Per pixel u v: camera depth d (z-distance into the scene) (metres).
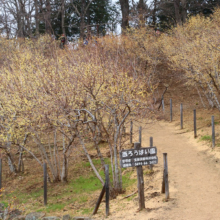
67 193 11.44
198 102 22.22
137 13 28.39
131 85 10.84
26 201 11.20
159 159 12.51
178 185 9.52
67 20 39.88
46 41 22.98
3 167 15.84
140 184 8.13
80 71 11.12
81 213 9.08
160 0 32.75
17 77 12.25
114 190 10.02
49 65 13.23
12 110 11.70
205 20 22.75
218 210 7.49
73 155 15.64
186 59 16.47
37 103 10.53
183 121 18.02
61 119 10.27
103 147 16.28
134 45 23.05
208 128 15.21
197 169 10.85
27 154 17.11
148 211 7.93
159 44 23.17
